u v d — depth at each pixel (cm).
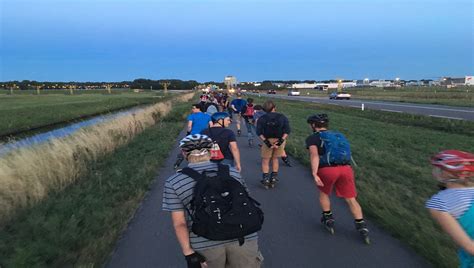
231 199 283
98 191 809
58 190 812
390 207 684
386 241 556
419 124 2384
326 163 560
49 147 1023
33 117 3088
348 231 596
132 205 726
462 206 273
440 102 4566
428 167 1059
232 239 286
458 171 276
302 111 3750
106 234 579
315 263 488
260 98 7056
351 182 563
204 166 308
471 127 2059
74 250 525
